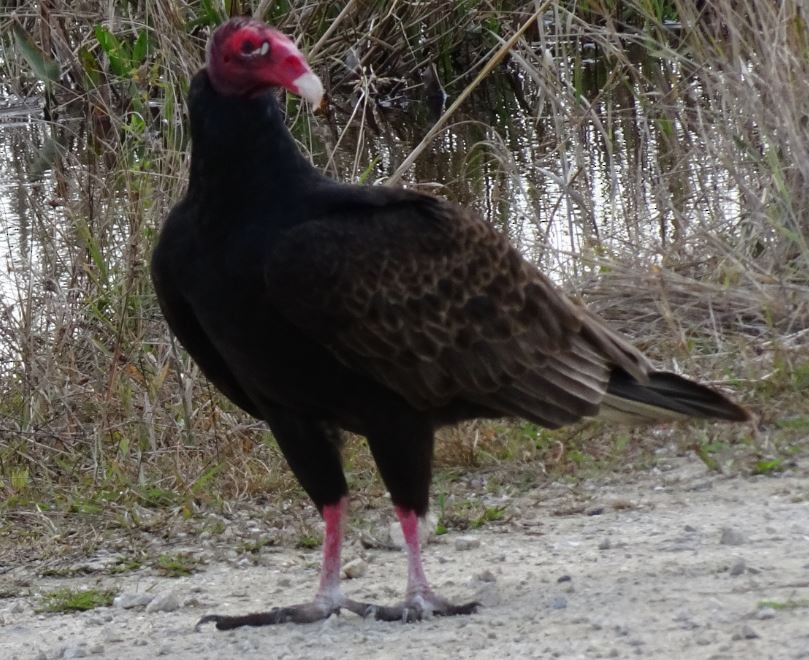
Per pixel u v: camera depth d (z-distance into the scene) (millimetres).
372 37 27141
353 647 8852
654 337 15547
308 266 9344
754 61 16000
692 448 13289
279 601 10555
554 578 10109
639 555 10516
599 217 18688
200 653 9109
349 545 11992
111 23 19375
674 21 21906
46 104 25672
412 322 9766
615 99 22156
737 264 15727
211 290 9492
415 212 9930
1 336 15586
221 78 9461
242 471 13656
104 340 15594
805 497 11711
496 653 8281
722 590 9109
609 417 10828
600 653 7984
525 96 29016
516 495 12836
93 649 9453
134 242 15188
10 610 10828
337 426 10055
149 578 11492
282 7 23969
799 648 7637
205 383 14867
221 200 9422
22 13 25547
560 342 10375
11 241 18578
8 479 14031
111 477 13781
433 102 29766
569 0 20797
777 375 14109
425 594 9609
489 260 10125
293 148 9656
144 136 16438
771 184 16094
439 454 13695
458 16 29469
